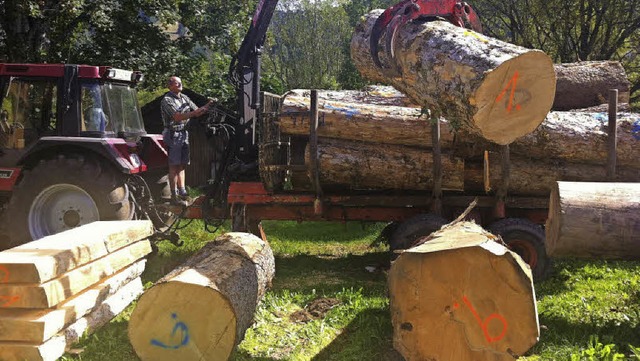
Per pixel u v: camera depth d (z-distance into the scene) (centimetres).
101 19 1364
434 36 480
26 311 398
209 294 399
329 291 606
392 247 637
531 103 415
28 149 652
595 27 1457
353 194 690
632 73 1534
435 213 651
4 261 388
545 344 450
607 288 607
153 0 1412
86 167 642
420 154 647
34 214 651
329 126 640
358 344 456
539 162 645
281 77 2933
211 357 403
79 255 433
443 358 373
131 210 671
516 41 1631
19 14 1259
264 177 652
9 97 677
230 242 529
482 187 668
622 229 440
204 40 1577
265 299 561
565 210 446
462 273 364
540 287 613
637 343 450
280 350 453
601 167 636
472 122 426
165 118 696
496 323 361
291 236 961
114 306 492
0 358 386
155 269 689
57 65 666
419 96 506
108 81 695
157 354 405
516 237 632
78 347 435
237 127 736
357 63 638
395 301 382
